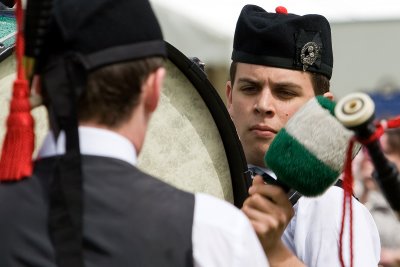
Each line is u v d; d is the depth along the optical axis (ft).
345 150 16.83
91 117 15.23
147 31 15.44
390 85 56.49
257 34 25.80
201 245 14.85
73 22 15.02
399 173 16.43
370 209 44.16
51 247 14.58
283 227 18.29
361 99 15.74
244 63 26.13
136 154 15.70
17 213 14.89
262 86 25.72
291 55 25.72
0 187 15.24
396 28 56.80
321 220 23.71
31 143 15.30
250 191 18.45
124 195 14.97
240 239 15.01
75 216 14.67
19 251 14.64
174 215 14.89
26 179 15.20
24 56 15.56
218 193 21.71
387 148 44.83
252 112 25.73
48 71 15.12
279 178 17.60
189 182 21.39
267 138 25.50
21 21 15.49
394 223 43.96
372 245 23.73
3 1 24.08
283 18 25.91
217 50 57.93
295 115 17.40
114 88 15.08
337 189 24.08
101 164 15.15
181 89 21.43
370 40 57.11
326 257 23.32
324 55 26.50
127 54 15.14
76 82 14.93
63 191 14.76
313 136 16.89
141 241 14.65
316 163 16.85
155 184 15.34
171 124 21.25
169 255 14.65
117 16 15.19
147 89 15.48
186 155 21.42
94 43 15.01
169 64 21.21
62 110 14.89
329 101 17.22
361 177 44.45
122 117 15.29
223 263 14.88
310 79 26.05
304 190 17.26
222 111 21.54
